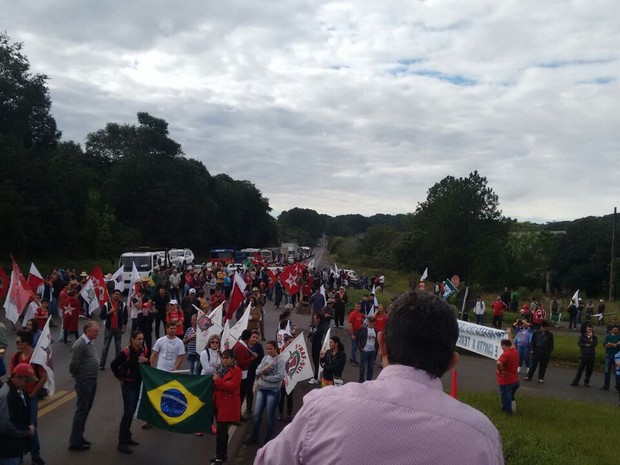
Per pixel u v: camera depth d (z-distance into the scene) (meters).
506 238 58.97
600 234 71.56
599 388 18.39
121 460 9.17
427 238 62.12
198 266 53.94
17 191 45.66
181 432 9.66
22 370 6.84
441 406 1.93
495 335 13.35
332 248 143.00
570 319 35.44
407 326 2.09
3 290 20.86
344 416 1.90
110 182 77.12
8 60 52.66
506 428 10.62
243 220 118.31
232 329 13.24
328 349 13.50
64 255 51.56
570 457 9.21
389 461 1.82
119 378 9.70
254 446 10.27
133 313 17.56
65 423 10.98
